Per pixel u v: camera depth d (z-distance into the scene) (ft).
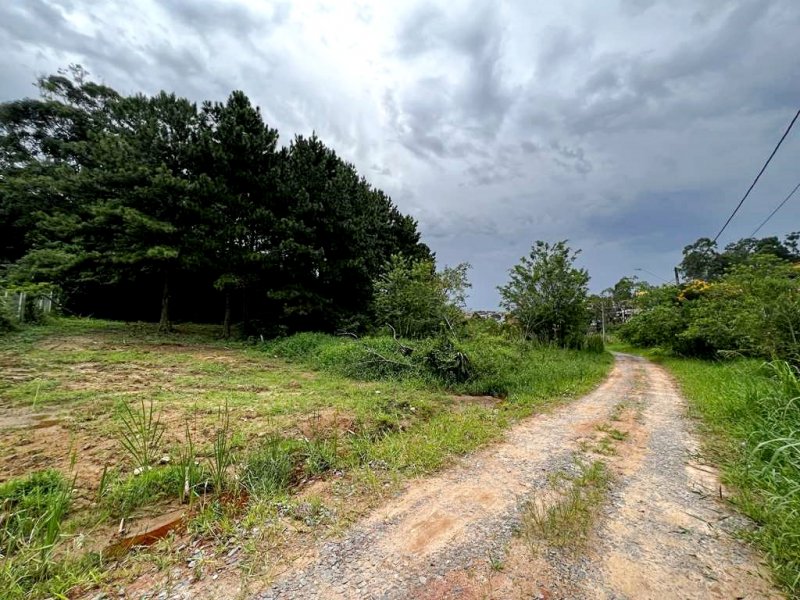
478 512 10.23
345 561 8.14
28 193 59.11
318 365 34.47
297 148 56.03
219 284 46.62
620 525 9.45
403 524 9.68
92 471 11.87
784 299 27.71
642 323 73.72
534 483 12.09
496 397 26.96
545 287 65.46
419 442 15.67
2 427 15.43
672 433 17.66
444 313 45.88
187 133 47.14
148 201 44.16
